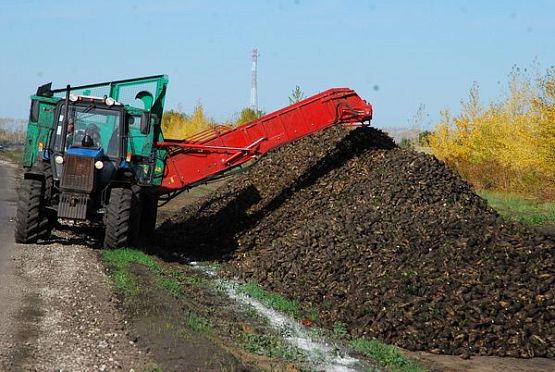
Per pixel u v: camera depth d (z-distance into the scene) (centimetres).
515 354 922
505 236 1182
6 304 858
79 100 1435
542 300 1010
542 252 1138
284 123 1648
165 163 1617
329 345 915
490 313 985
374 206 1360
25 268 1093
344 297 1099
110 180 1389
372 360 855
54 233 1516
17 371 627
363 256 1183
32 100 1505
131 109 1491
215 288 1223
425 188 1402
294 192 1703
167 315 873
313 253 1276
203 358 702
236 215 1716
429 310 989
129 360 691
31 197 1334
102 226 1515
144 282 1073
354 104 1656
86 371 646
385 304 1023
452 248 1141
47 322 795
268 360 799
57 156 1373
